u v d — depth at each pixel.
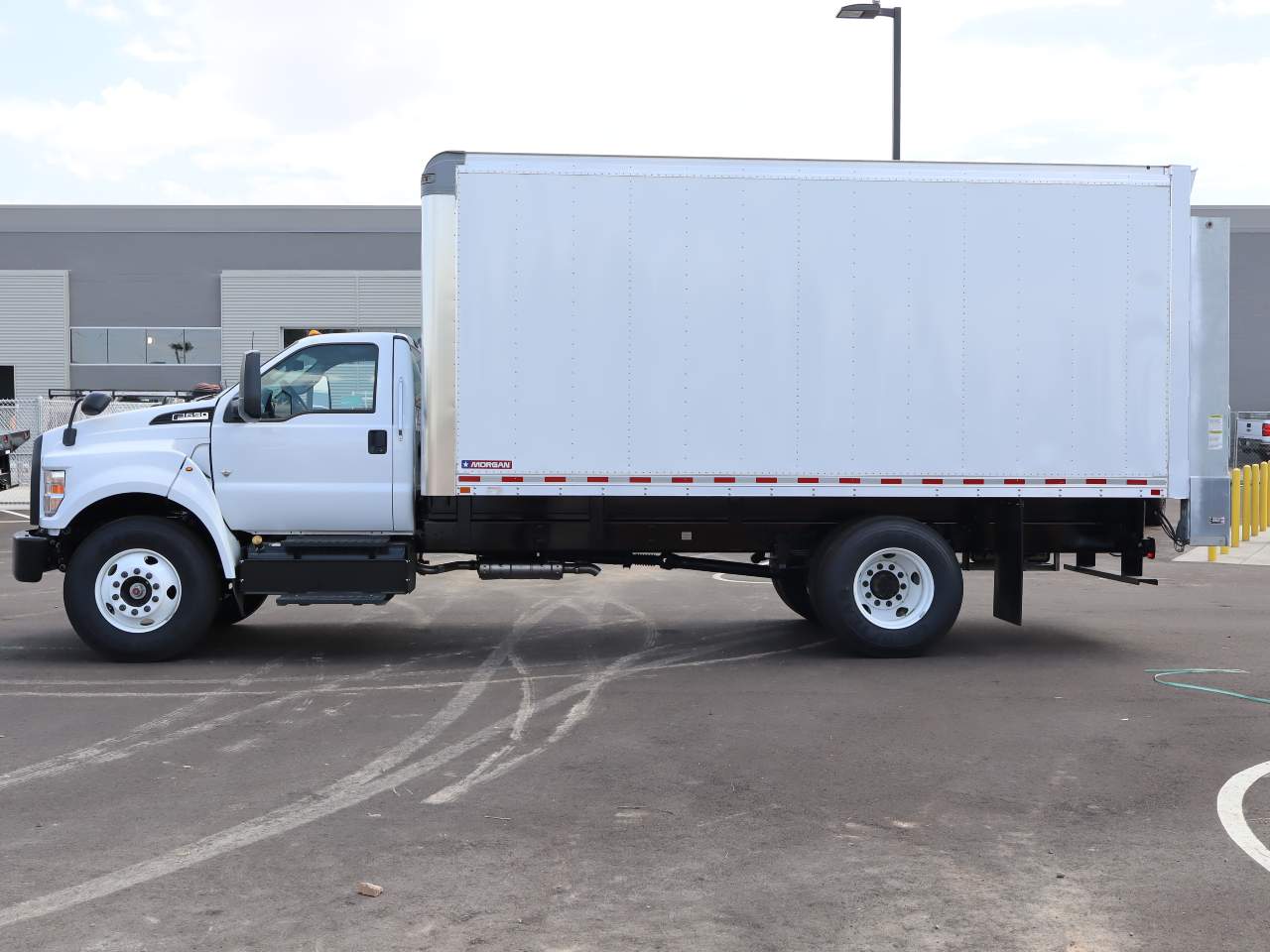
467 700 7.88
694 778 6.05
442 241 8.96
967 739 6.84
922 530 9.25
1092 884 4.62
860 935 4.15
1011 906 4.40
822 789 5.87
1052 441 9.20
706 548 9.48
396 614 11.86
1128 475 9.27
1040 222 9.16
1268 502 20.84
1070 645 10.02
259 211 40.81
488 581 14.66
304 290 40.84
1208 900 4.46
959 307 9.12
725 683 8.41
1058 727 7.12
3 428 31.11
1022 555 9.36
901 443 9.12
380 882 4.64
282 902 4.43
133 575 9.04
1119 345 9.23
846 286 9.06
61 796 5.75
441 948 4.04
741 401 9.05
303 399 9.23
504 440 8.98
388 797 5.74
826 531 9.56
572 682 8.45
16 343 41.22
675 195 8.98
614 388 8.99
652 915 4.32
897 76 19.03
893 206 9.08
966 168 9.14
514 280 8.93
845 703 7.77
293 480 9.13
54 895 4.50
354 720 7.31
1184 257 9.27
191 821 5.38
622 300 8.97
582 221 8.95
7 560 16.39
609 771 6.20
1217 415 9.35
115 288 41.19
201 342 41.22
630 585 14.32
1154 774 6.11
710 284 9.01
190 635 9.06
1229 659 9.34
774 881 4.65
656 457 9.02
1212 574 15.25
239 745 6.72
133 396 22.48
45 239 41.12
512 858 4.90
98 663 9.13
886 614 9.34
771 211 9.02
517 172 8.91
